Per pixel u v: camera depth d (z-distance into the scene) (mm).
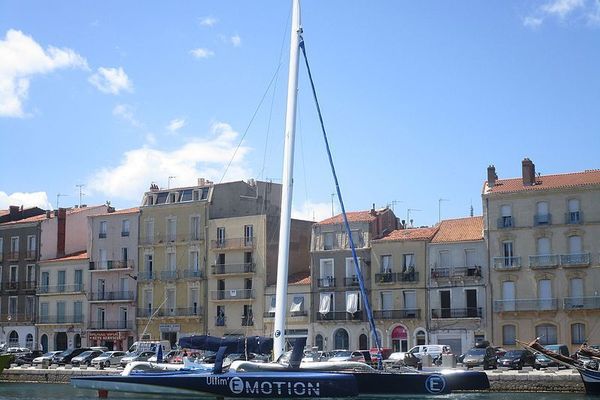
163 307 98000
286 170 47344
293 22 48875
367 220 87875
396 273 85000
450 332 81938
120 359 78875
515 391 55406
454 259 83188
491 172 85125
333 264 88500
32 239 107812
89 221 104688
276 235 94562
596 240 77875
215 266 95125
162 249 99562
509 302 80000
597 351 58406
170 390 43875
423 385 42938
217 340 44594
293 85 48219
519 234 80875
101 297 102000
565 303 77875
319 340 87938
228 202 99062
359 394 42625
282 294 45625
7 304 108188
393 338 84562
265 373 42438
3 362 74000
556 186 79938
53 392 62344
